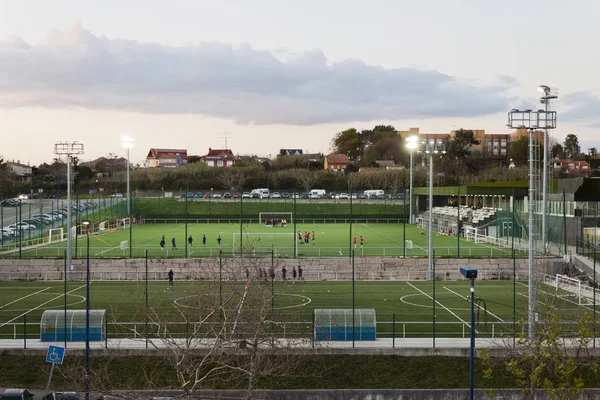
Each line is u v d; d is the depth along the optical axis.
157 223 150.75
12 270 78.38
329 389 44.16
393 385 44.72
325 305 61.84
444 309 60.44
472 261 80.06
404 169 199.88
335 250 92.12
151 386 41.38
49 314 49.47
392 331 52.34
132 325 53.25
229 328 45.41
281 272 77.56
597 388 42.94
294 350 46.88
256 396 43.28
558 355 31.36
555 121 49.41
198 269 73.31
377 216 159.00
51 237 105.00
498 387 44.44
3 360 46.59
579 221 83.62
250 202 163.25
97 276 76.88
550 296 64.31
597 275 71.12
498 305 62.03
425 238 111.75
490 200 136.25
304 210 161.75
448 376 45.53
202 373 44.97
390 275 78.44
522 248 90.12
